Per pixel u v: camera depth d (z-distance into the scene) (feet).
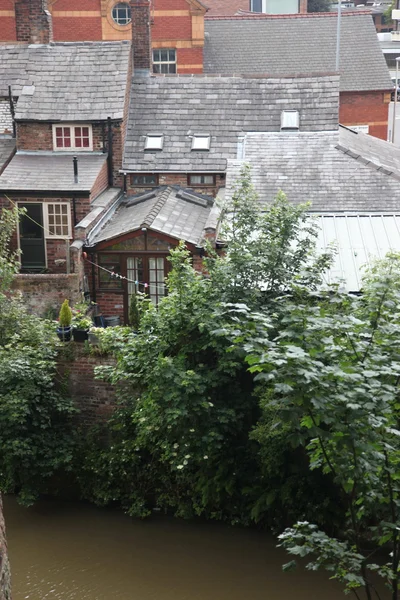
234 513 50.14
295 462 48.01
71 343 55.11
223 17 132.05
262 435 46.09
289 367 26.32
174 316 45.96
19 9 85.05
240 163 75.56
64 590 45.11
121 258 68.44
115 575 46.47
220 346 45.32
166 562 47.42
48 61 83.97
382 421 27.30
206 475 50.08
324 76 85.51
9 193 72.02
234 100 84.17
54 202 72.43
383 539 29.78
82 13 114.83
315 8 194.49
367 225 64.64
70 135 79.36
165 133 81.66
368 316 31.58
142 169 79.15
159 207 71.26
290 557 47.26
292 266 48.42
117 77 81.87
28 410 51.57
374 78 122.93
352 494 29.04
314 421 27.20
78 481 54.03
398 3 197.67
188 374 44.55
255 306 46.03
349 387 26.63
